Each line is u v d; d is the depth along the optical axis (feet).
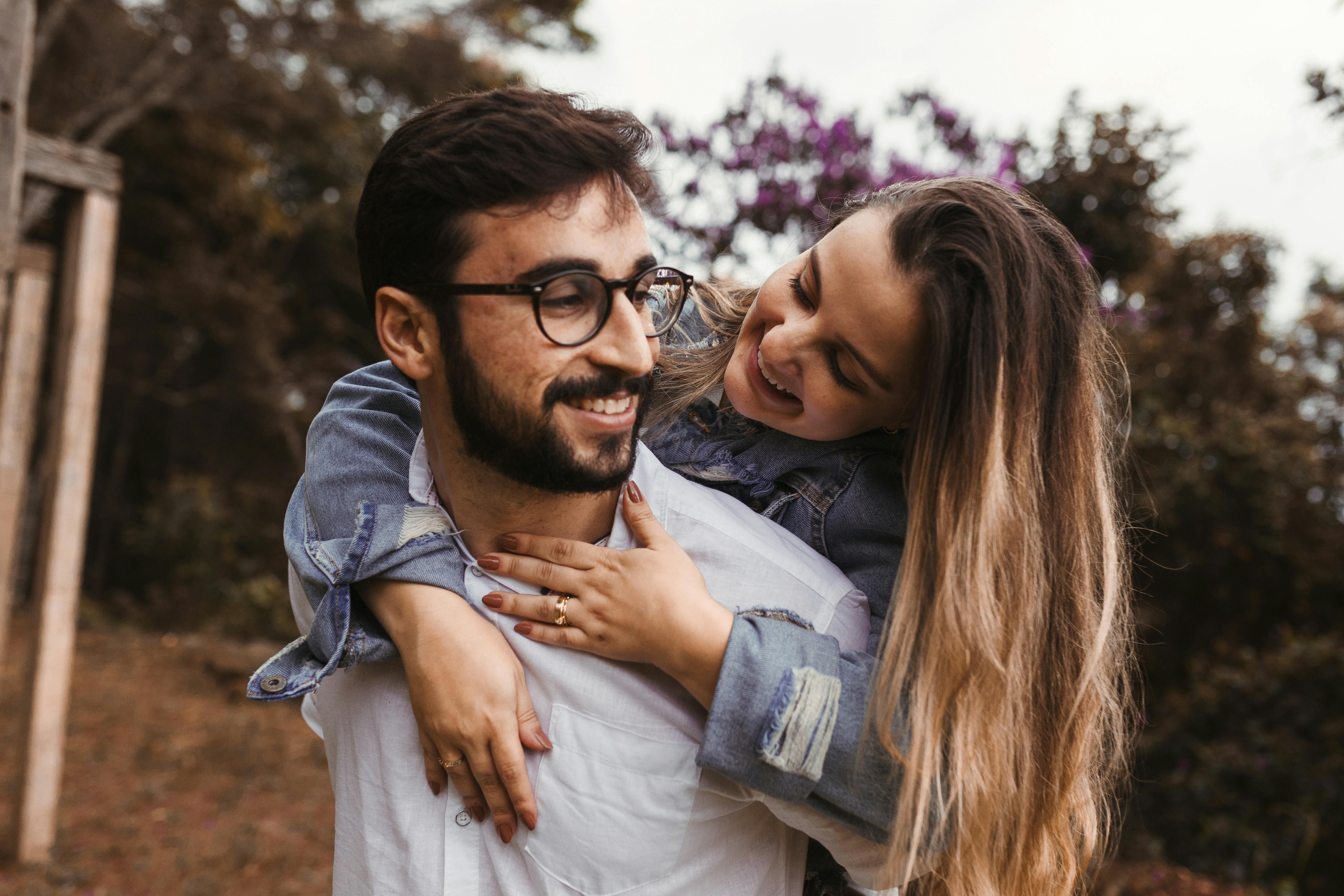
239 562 35.91
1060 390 3.18
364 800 3.35
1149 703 16.76
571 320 2.82
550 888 3.05
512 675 3.07
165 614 32.17
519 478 2.99
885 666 2.90
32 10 7.75
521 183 2.72
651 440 3.95
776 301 3.37
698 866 3.14
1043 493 3.11
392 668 3.37
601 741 3.07
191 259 37.01
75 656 24.49
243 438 44.27
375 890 3.27
